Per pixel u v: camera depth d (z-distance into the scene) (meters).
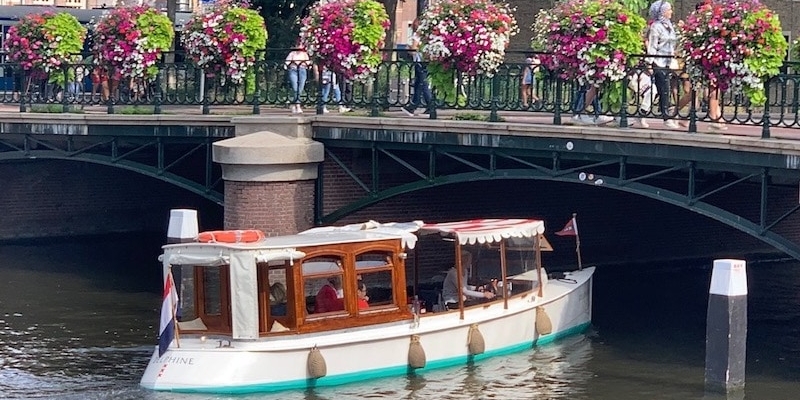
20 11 38.19
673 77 19.41
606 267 29.22
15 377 19.16
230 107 26.61
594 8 19.92
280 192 23.48
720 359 18.22
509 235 20.97
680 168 19.11
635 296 26.22
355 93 24.62
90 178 33.22
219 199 24.88
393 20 31.19
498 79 21.66
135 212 34.03
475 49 21.55
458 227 20.91
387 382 19.20
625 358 20.70
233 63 24.33
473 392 18.66
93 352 20.86
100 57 25.52
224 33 24.22
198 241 19.19
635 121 21.02
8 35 26.39
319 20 23.25
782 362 20.47
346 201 24.38
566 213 28.42
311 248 19.00
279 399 18.31
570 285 22.56
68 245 32.66
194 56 24.70
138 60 25.14
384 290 19.75
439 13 21.81
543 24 20.84
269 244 18.91
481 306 20.56
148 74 25.27
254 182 23.39
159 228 34.34
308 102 24.16
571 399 18.30
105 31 25.34
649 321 23.67
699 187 22.27
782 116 18.30
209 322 19.14
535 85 22.22
